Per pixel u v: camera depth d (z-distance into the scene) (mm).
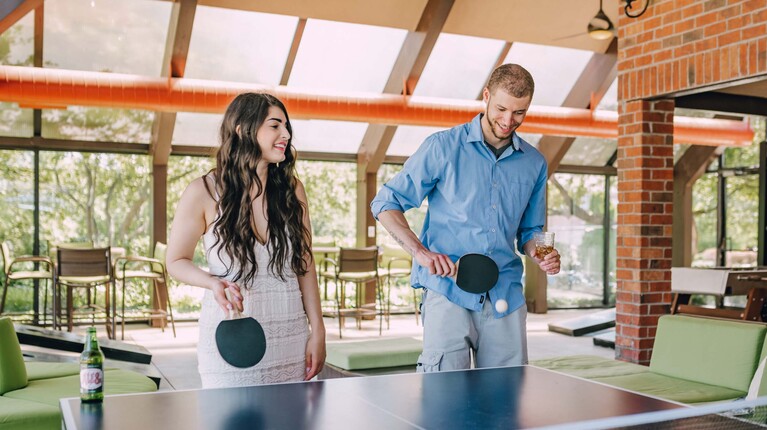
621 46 5562
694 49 4918
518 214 2834
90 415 1745
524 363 2797
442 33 8633
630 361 5418
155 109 7457
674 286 6348
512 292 2797
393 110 8250
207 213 2393
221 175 2387
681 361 4020
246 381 2336
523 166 2828
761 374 2945
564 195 11500
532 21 8625
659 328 4203
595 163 11633
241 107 2385
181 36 7461
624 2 5496
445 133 2816
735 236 10977
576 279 11617
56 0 7363
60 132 8945
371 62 8852
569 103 9820
